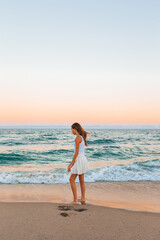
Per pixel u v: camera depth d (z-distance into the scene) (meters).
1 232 2.71
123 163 10.70
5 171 8.03
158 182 6.54
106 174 7.49
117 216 3.44
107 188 5.75
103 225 3.02
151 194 5.18
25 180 6.56
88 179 6.83
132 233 2.77
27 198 4.69
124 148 17.58
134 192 5.36
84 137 4.42
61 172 7.89
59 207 3.86
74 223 3.06
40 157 12.67
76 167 4.21
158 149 17.14
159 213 3.70
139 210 3.89
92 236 2.65
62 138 28.91
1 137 29.62
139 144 21.50
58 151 15.19
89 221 3.16
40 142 23.05
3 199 4.59
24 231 2.75
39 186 5.88
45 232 2.73
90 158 12.59
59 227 2.90
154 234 2.75
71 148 17.34
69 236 2.63
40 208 3.76
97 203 4.33
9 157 12.28
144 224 3.10
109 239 2.58
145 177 7.15
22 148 17.06
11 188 5.64
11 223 3.02
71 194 5.09
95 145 20.27
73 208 3.81
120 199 4.71
